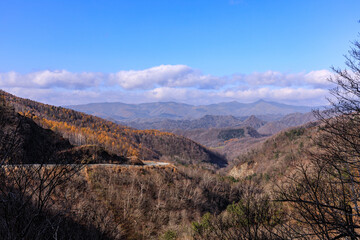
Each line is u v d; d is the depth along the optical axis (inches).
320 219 180.4
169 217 1958.7
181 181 2741.1
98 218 380.5
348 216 185.8
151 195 2231.8
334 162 215.6
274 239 184.5
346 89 241.0
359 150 203.9
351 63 244.2
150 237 1626.5
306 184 198.5
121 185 2126.0
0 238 140.3
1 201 142.2
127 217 1691.7
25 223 148.9
